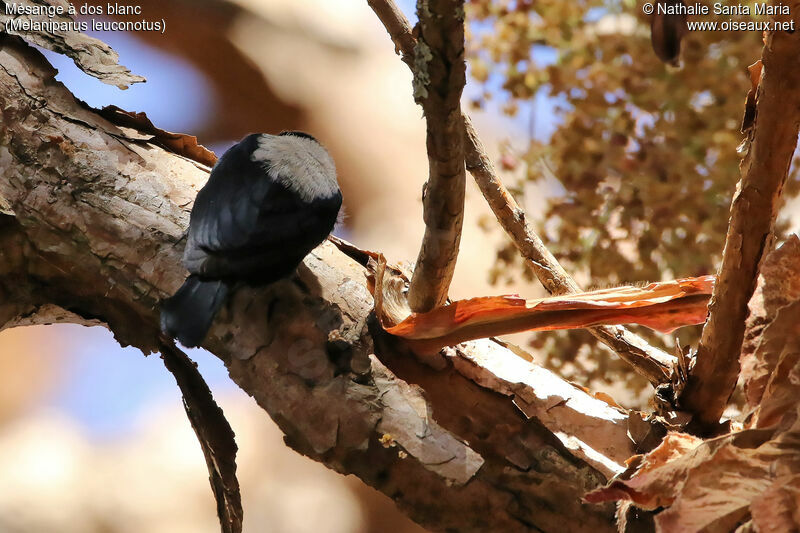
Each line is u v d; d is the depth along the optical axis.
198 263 4.64
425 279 4.61
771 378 4.58
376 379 4.64
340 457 4.64
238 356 4.65
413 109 9.60
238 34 8.58
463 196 4.58
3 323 4.68
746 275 4.59
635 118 4.84
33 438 8.82
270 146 4.68
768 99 4.56
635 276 4.82
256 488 8.54
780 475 4.55
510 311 4.63
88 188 4.66
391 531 8.66
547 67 4.84
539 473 4.64
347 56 9.38
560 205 4.82
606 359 4.80
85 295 4.67
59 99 4.68
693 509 4.56
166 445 8.93
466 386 4.64
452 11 4.53
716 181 4.80
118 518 8.27
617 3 4.84
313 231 4.66
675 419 4.64
